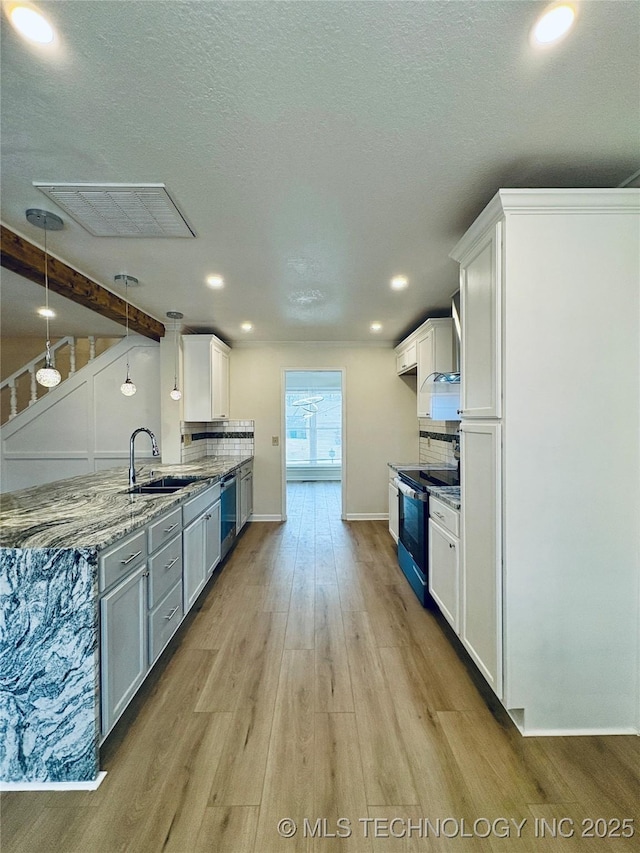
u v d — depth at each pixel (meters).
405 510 3.44
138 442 4.50
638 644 1.72
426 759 1.59
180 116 1.33
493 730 1.74
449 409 3.46
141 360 4.52
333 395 10.11
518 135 1.46
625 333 1.68
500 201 1.64
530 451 1.68
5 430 4.54
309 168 1.63
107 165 1.59
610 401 1.68
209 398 4.35
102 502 2.36
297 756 1.60
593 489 1.69
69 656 1.51
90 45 1.08
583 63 1.16
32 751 1.49
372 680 2.08
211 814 1.37
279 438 5.28
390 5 0.99
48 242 2.27
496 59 1.14
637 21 1.03
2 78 1.17
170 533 2.36
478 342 1.93
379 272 2.77
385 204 1.91
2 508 2.20
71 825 1.34
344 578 3.45
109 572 1.64
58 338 4.89
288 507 6.36
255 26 1.04
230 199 1.84
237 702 1.92
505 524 1.70
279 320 4.12
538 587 1.70
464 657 2.29
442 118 1.36
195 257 2.49
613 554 1.70
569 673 1.71
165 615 2.26
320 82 1.20
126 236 2.20
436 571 2.68
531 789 1.46
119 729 1.75
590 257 1.66
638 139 1.49
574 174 1.71
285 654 2.32
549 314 1.67
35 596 1.51
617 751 1.63
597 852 1.26
